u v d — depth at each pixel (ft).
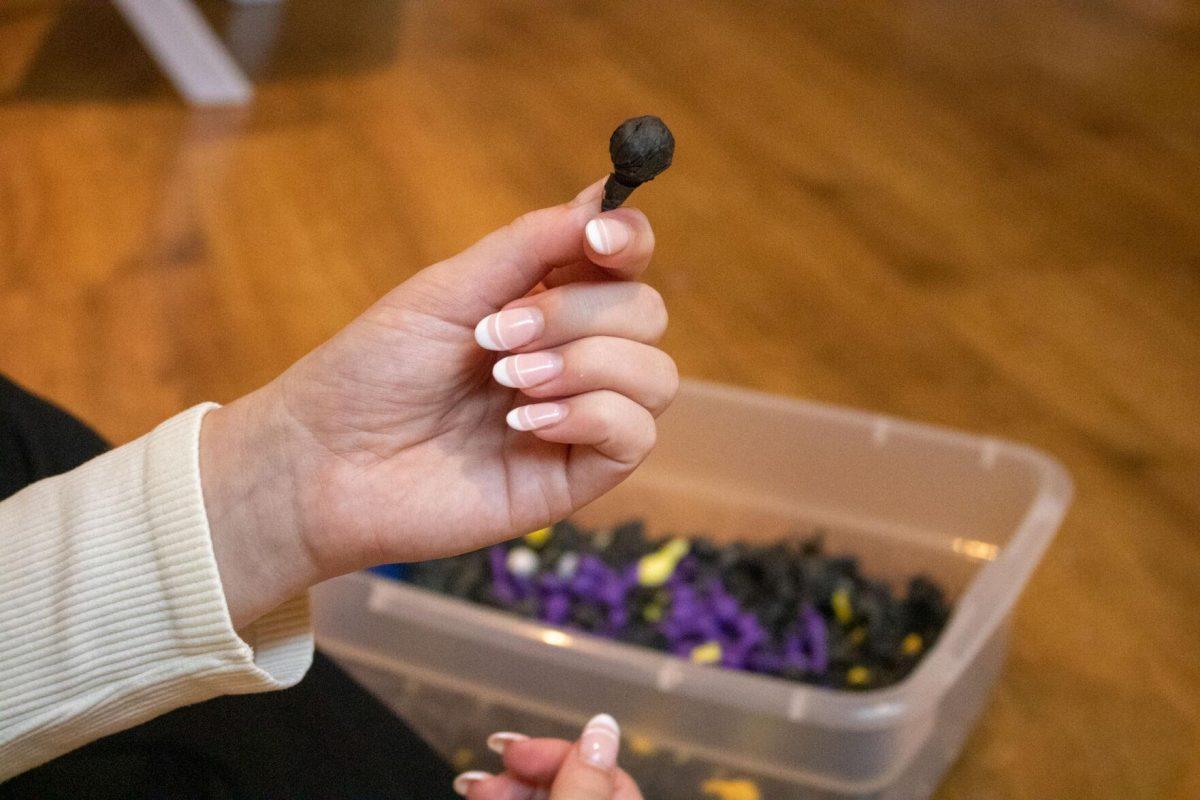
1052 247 5.42
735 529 4.00
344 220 5.48
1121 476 4.15
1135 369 4.66
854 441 3.82
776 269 5.22
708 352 4.69
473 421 2.09
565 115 6.47
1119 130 6.43
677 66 7.07
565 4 7.93
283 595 2.07
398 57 7.11
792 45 7.36
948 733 3.14
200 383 4.48
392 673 3.14
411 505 2.05
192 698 2.07
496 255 1.99
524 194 5.71
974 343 4.79
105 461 2.06
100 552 2.02
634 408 2.02
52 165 5.87
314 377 2.02
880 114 6.57
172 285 5.02
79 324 4.78
